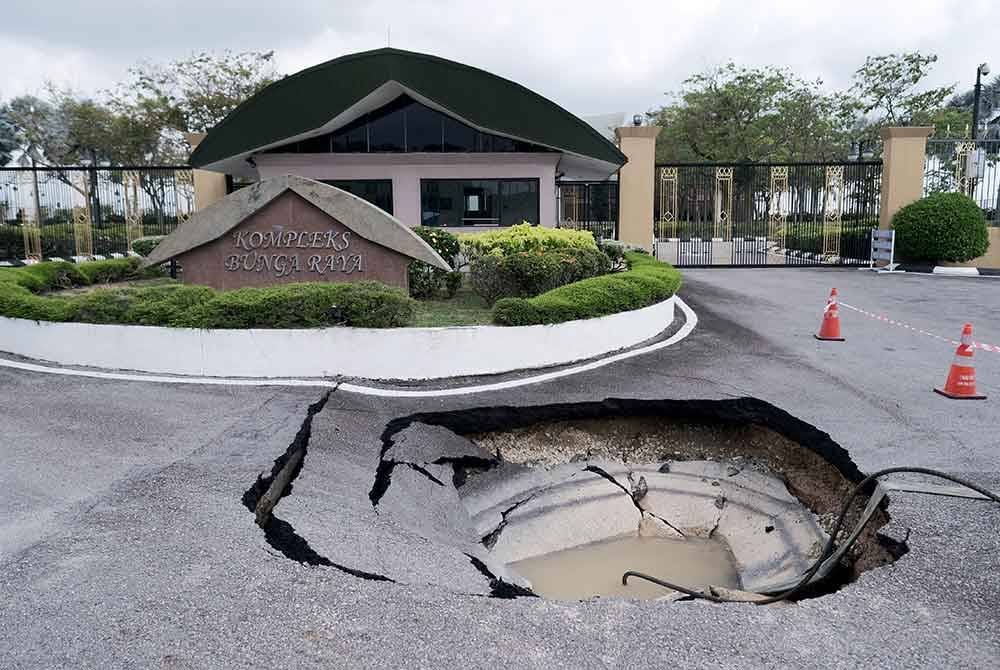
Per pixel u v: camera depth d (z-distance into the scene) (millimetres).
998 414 6633
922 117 33750
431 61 13523
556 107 14094
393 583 3809
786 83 35688
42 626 3283
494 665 3141
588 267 11133
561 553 6281
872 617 3576
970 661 3223
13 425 6047
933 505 4758
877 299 13703
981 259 19766
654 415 7230
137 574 3736
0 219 21734
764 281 16469
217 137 13984
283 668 3066
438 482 6004
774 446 6844
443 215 14953
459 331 7848
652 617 3572
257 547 4059
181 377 7656
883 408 6797
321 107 13578
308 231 9102
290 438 5754
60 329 8148
